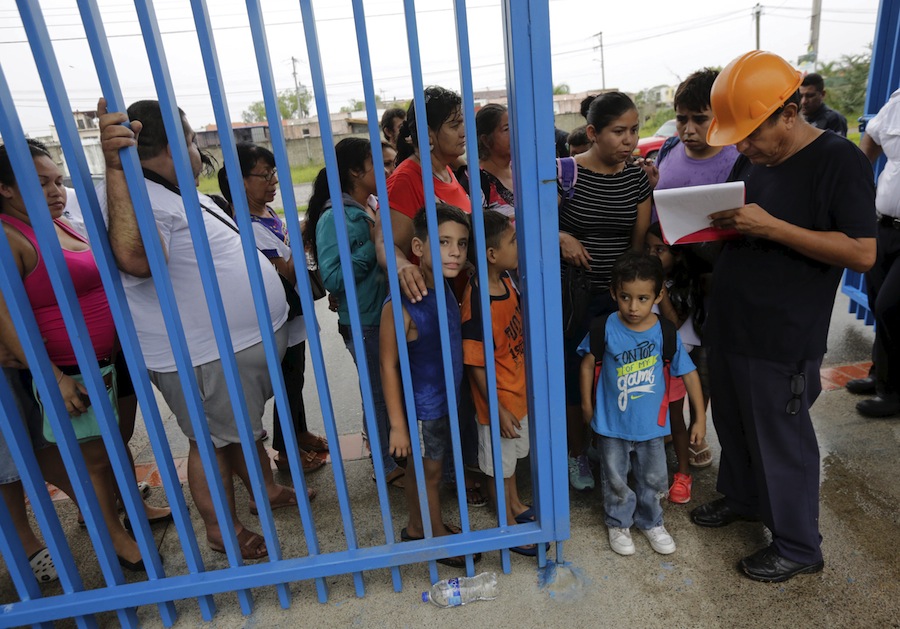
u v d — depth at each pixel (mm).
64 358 1944
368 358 2381
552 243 1641
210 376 1941
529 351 1764
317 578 1908
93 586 2188
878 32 3443
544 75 1507
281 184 1548
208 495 2148
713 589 1899
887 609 1774
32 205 1474
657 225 2426
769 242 1766
